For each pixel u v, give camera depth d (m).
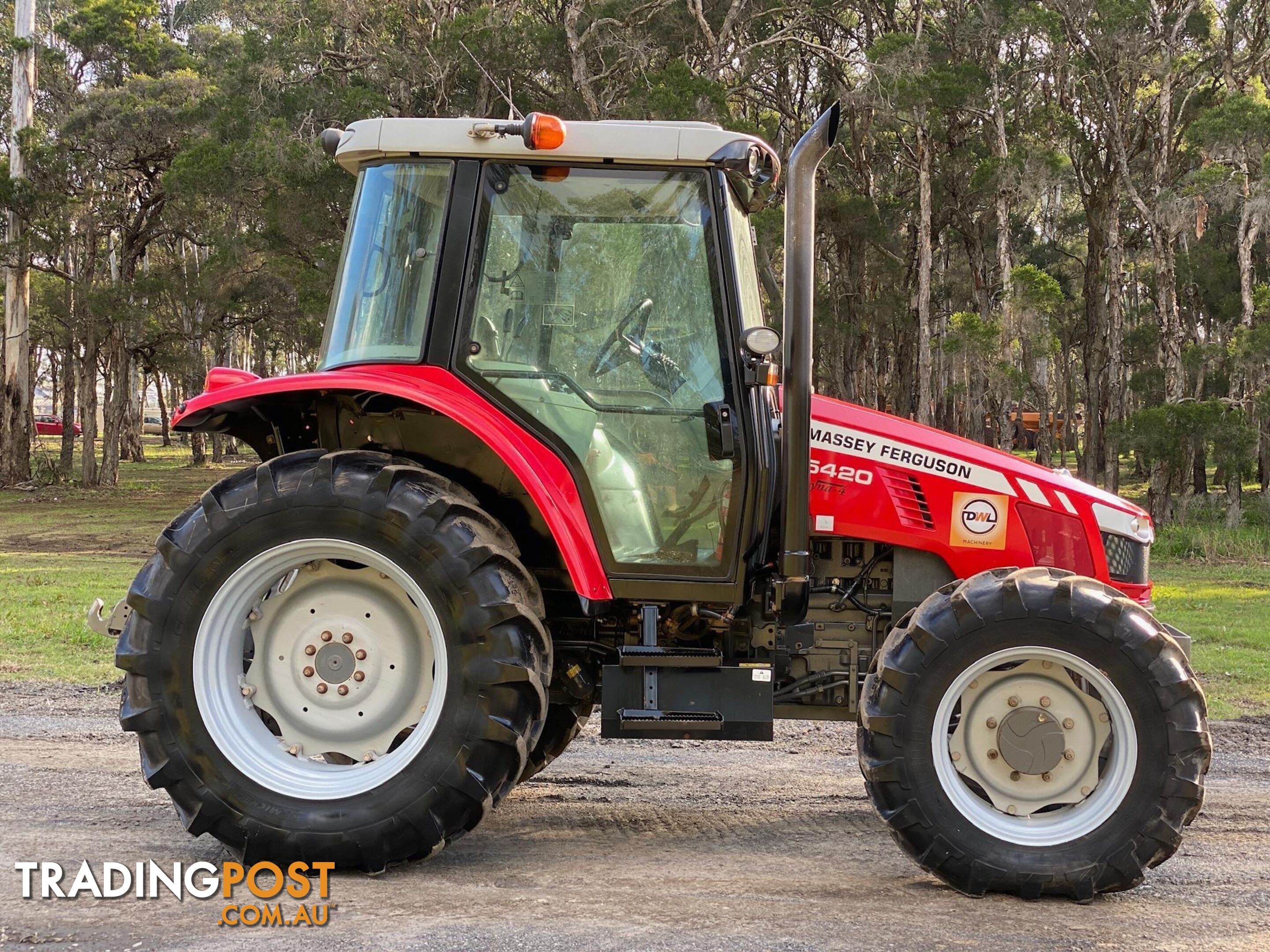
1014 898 3.69
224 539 3.79
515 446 3.86
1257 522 22.06
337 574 3.90
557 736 4.81
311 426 4.42
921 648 3.73
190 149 24.72
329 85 24.28
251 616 3.91
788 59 29.81
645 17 24.05
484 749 3.69
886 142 33.00
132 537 19.45
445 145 3.99
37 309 39.59
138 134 29.64
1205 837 4.53
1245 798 5.13
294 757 3.87
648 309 4.01
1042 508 4.27
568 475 3.98
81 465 42.94
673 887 3.70
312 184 21.97
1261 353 21.75
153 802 4.62
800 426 3.79
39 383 59.66
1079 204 43.59
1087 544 4.26
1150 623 3.71
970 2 28.59
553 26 23.20
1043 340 24.83
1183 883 3.90
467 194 4.00
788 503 3.83
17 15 31.30
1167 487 23.22
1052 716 3.80
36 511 25.69
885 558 4.42
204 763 3.74
